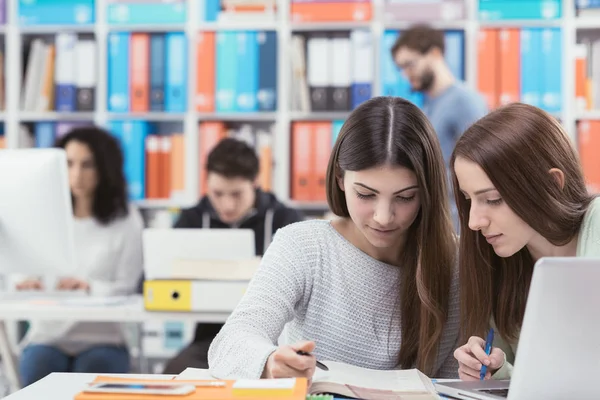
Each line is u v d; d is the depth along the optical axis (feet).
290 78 12.47
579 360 3.30
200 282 7.91
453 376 5.13
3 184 6.69
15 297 9.02
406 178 4.53
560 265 3.16
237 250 8.54
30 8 12.82
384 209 4.53
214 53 12.39
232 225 10.46
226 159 10.01
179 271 8.06
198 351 8.64
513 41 11.85
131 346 9.61
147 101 12.44
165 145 12.50
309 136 12.17
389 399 3.64
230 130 12.58
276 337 4.59
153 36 12.43
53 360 8.98
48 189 6.67
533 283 3.21
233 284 7.88
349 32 12.78
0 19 12.84
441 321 4.86
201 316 7.95
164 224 12.45
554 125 4.49
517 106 4.53
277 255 4.91
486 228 4.47
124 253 10.13
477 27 12.11
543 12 11.98
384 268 5.01
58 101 12.65
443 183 4.74
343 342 4.97
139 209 13.01
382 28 12.34
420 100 12.00
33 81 12.76
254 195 10.52
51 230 6.75
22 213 6.70
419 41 10.91
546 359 3.31
